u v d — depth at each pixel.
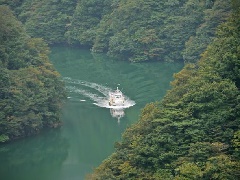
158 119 126.81
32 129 184.88
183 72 147.00
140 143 125.38
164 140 122.25
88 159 167.50
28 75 190.38
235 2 149.75
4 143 179.62
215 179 110.81
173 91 139.00
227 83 125.81
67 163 166.50
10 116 179.88
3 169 167.12
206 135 120.94
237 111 120.94
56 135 185.00
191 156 118.06
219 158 112.31
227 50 136.50
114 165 126.75
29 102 183.62
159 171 119.12
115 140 178.12
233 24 144.38
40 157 172.38
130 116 197.00
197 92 127.06
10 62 194.62
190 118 124.81
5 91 181.38
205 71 136.12
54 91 193.25
